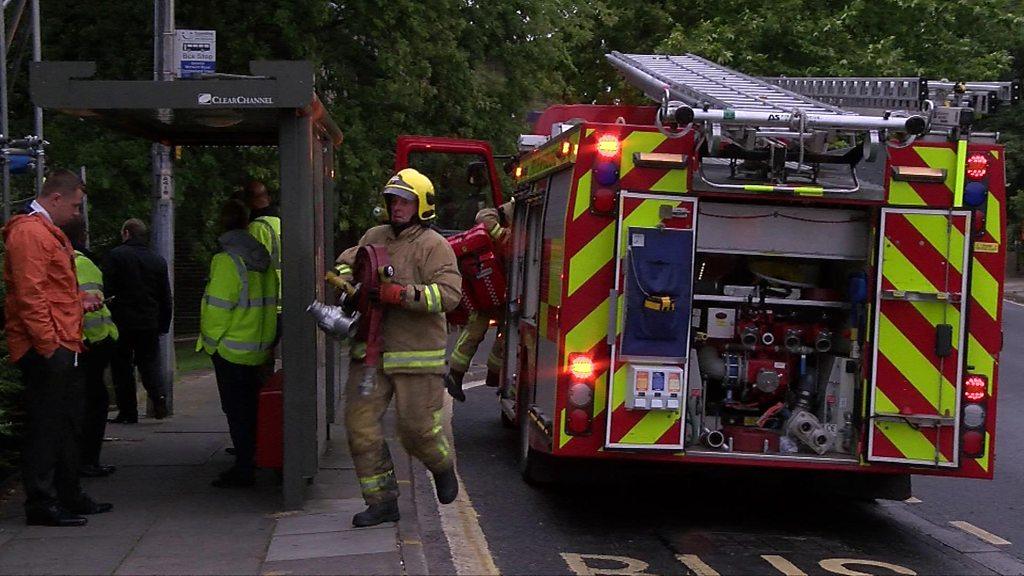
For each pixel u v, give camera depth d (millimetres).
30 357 6551
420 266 6625
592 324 7094
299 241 7109
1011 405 14445
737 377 7570
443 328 6742
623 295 7008
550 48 22141
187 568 5867
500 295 10438
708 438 7254
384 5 18625
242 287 7707
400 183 6645
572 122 9508
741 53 22297
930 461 7195
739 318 7582
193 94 6770
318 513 7066
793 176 7145
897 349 7176
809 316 7645
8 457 7844
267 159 18391
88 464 8117
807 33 22062
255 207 8164
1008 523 8195
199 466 8516
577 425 7055
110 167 17141
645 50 26594
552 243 7730
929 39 22531
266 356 7801
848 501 8820
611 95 27797
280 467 7371
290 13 17953
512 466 9539
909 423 7176
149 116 7984
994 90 7680
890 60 21250
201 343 7809
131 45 18062
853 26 22531
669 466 7793
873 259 7168
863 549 7262
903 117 6750
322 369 8656
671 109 6691
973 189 7121
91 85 6727
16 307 6520
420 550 6328
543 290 8023
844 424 7371
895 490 7797
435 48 19719
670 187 7039
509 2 21359
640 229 7012
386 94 19453
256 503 7355
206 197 18328
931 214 7137
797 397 7672
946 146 7125
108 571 5809
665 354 7043
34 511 6688
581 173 7059
